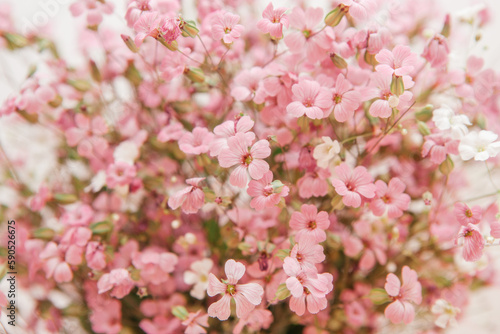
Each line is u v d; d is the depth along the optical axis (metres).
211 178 0.24
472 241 0.20
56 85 0.24
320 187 0.22
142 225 0.24
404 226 0.24
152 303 0.23
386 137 0.22
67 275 0.22
